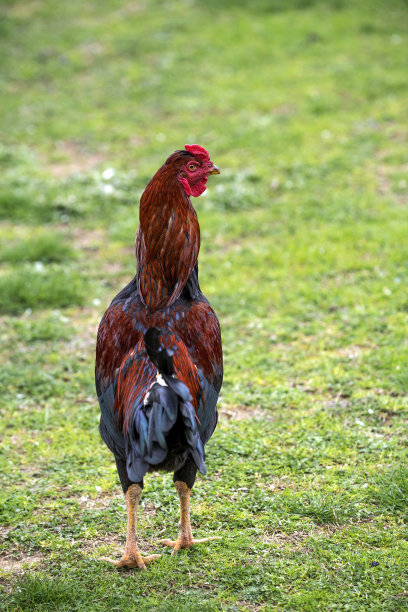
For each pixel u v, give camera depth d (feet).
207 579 19.88
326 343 33.96
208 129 62.80
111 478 25.00
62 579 19.92
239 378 31.40
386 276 40.06
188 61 75.46
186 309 19.89
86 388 31.68
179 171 19.62
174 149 59.72
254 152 58.39
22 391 31.45
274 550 20.88
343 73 70.38
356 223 47.09
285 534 21.67
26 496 23.99
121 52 78.69
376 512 22.44
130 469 16.87
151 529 22.38
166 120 65.16
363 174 54.08
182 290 20.27
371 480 23.85
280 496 23.35
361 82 68.44
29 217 51.13
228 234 47.32
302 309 37.35
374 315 35.99
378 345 33.45
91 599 19.21
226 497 23.71
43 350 34.96
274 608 18.61
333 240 45.16
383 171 54.54
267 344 34.32
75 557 21.08
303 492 23.45
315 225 47.52
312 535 21.53
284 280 40.93
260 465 25.23
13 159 59.31
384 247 43.45
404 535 21.33
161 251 19.43
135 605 18.88
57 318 38.14
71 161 59.31
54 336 36.14
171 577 19.92
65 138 63.21
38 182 55.36
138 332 19.45
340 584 19.38
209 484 24.47
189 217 19.65
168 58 76.38
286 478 24.48
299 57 74.54
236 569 20.07
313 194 51.90
